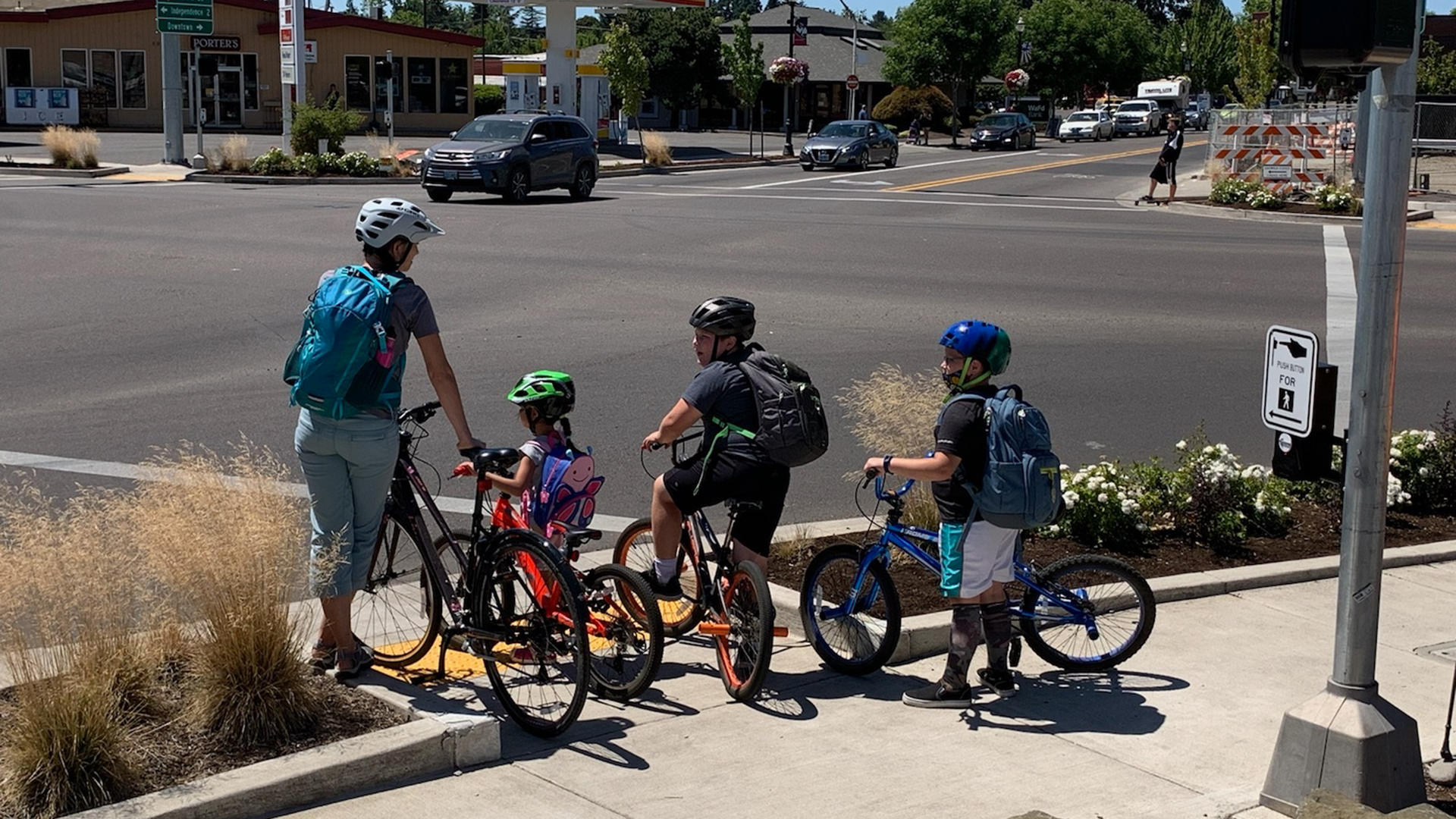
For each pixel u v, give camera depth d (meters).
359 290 5.16
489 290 16.95
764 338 14.02
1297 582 7.48
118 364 12.22
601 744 5.26
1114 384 12.34
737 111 76.19
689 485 5.77
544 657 5.35
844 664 6.08
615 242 22.12
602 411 10.84
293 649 4.98
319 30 54.47
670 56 64.94
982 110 82.38
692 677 6.04
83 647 4.64
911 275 18.95
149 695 4.86
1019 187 36.41
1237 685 6.02
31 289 16.11
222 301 15.53
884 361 12.86
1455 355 13.98
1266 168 30.72
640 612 5.89
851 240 22.88
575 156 31.05
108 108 52.84
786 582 6.93
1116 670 6.20
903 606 6.62
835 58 75.50
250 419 10.34
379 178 34.91
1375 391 4.51
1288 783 4.71
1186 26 96.25
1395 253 4.44
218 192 30.09
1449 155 45.03
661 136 44.44
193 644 4.97
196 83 37.06
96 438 9.71
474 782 4.84
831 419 10.77
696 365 12.63
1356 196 28.53
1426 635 6.80
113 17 52.16
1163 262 20.61
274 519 5.20
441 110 57.31
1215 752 5.30
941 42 68.25
